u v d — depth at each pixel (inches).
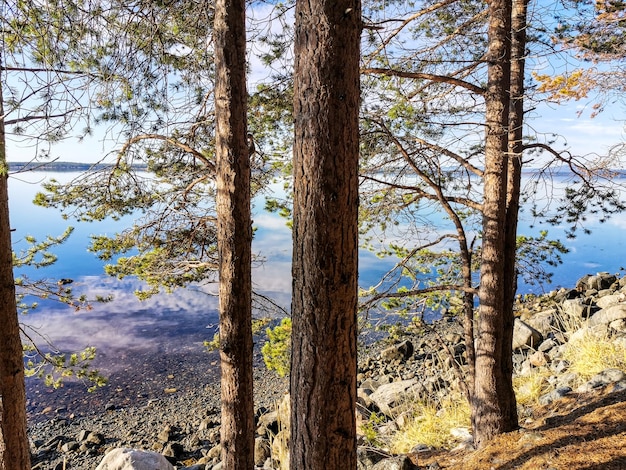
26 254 282.5
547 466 134.8
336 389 98.4
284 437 239.5
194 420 450.0
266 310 269.6
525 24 198.2
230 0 173.3
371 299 227.9
